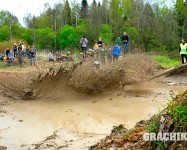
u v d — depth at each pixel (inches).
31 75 381.1
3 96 271.4
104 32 1379.2
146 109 205.8
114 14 1721.2
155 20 1248.2
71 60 414.3
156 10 1443.2
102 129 161.5
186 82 353.4
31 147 132.3
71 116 197.0
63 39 1459.2
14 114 205.3
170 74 406.9
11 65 630.5
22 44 701.3
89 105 234.7
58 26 1861.5
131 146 85.5
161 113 87.2
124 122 173.3
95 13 1600.6
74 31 1418.6
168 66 506.3
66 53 576.1
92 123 175.8
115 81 295.1
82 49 505.7
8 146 134.5
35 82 327.9
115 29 1429.6
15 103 247.9
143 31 1187.9
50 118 192.4
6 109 222.2
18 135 152.8
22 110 219.9
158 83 346.6
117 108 215.0
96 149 99.7
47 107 231.8
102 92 291.4
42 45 1686.8
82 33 1382.9
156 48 1125.7
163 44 1213.7
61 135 150.9
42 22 2005.4
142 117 183.5
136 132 95.5
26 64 636.7
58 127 168.6
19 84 328.8
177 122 72.9
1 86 312.5
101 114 198.8
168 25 1391.5
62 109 222.5
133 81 296.5
